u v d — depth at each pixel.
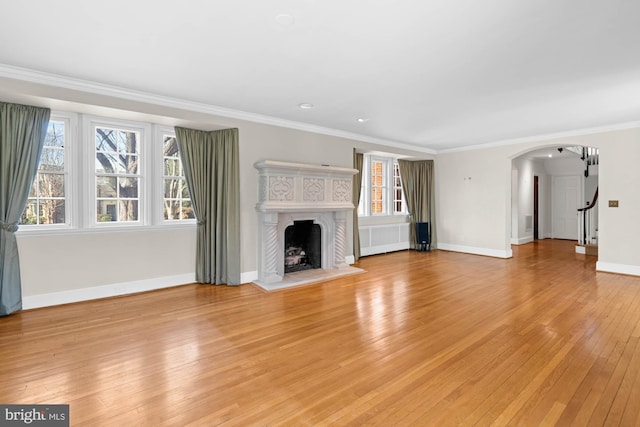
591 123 5.12
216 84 3.46
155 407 1.90
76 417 1.81
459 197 7.38
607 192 5.36
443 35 2.43
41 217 3.64
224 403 1.95
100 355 2.52
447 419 1.81
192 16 2.18
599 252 5.48
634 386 2.12
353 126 5.37
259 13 2.14
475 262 6.26
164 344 2.72
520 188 8.85
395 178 7.71
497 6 2.05
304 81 3.37
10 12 2.11
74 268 3.75
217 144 4.61
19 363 2.39
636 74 3.15
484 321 3.25
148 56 2.79
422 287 4.51
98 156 3.97
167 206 4.50
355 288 4.46
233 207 4.53
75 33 2.40
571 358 2.49
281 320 3.28
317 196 5.12
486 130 5.63
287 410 1.89
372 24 2.28
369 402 1.96
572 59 2.83
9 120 3.34
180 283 4.53
